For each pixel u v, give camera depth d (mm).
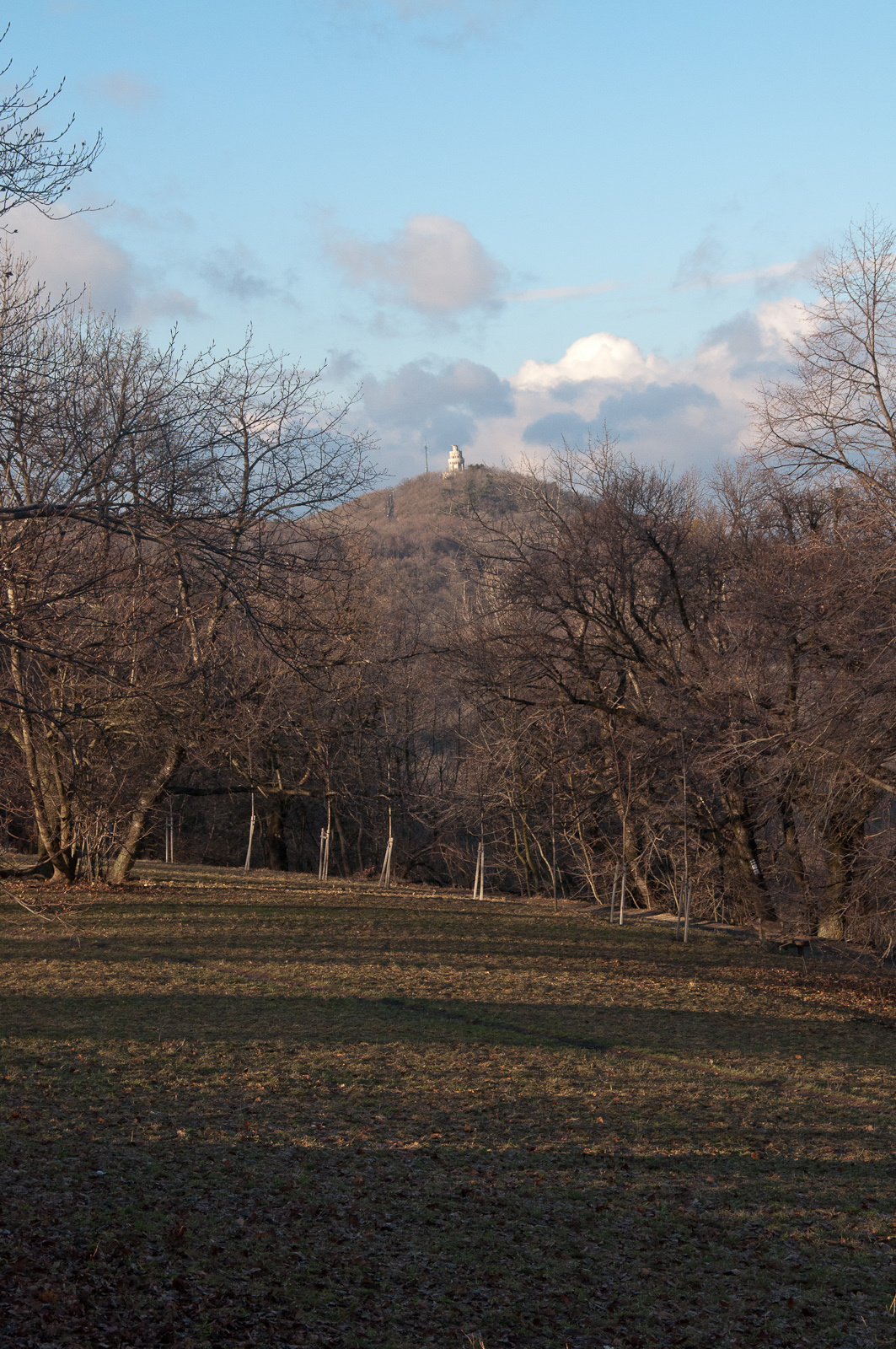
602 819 37031
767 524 28500
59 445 8484
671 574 28750
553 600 29969
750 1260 7758
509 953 22531
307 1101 10820
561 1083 12305
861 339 21953
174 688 11906
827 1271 7633
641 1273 7434
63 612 9125
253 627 9031
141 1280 6391
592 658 31969
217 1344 5730
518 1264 7406
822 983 22016
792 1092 12719
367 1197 8344
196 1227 7367
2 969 17266
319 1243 7387
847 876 23797
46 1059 11570
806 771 21688
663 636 30641
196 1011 14883
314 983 17609
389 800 38844
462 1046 13773
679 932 27594
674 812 30516
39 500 8539
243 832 47938
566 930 26938
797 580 23125
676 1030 16047
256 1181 8422
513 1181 8992
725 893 33031
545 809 37875
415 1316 6469
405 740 43531
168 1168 8500
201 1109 10250
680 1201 8828
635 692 33312
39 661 9289
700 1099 12016
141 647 11648
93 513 8242
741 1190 9180
